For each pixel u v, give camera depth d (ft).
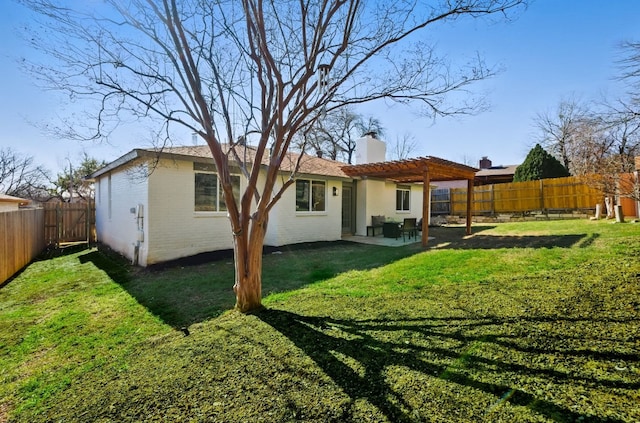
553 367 7.67
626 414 5.88
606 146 35.12
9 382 9.32
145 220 25.14
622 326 9.12
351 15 12.35
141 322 13.43
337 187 38.99
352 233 45.01
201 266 24.23
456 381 7.50
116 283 20.30
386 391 7.34
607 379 6.97
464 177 38.65
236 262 13.71
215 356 9.66
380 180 44.68
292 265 23.47
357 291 15.66
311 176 35.29
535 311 11.03
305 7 12.68
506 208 53.88
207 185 28.48
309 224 35.76
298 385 7.89
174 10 10.85
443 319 11.27
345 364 8.69
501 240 29.01
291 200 33.94
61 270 25.32
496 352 8.64
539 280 14.39
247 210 13.30
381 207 46.83
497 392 6.95
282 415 6.82
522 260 18.76
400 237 40.81
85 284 20.47
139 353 10.48
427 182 30.45
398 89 14.73
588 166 35.06
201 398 7.63
